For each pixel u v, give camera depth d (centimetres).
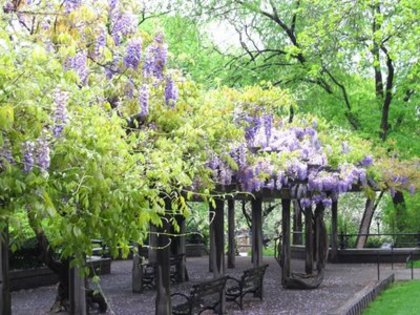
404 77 2420
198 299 1174
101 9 788
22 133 538
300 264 2314
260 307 1417
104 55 762
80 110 593
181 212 798
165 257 1147
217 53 2750
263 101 1114
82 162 580
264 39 2620
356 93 2550
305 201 1662
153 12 2462
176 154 894
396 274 1994
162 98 945
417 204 2531
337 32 2327
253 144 1370
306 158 1572
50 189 557
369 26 2330
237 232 3409
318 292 1627
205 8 2533
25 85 512
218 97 1110
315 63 2397
